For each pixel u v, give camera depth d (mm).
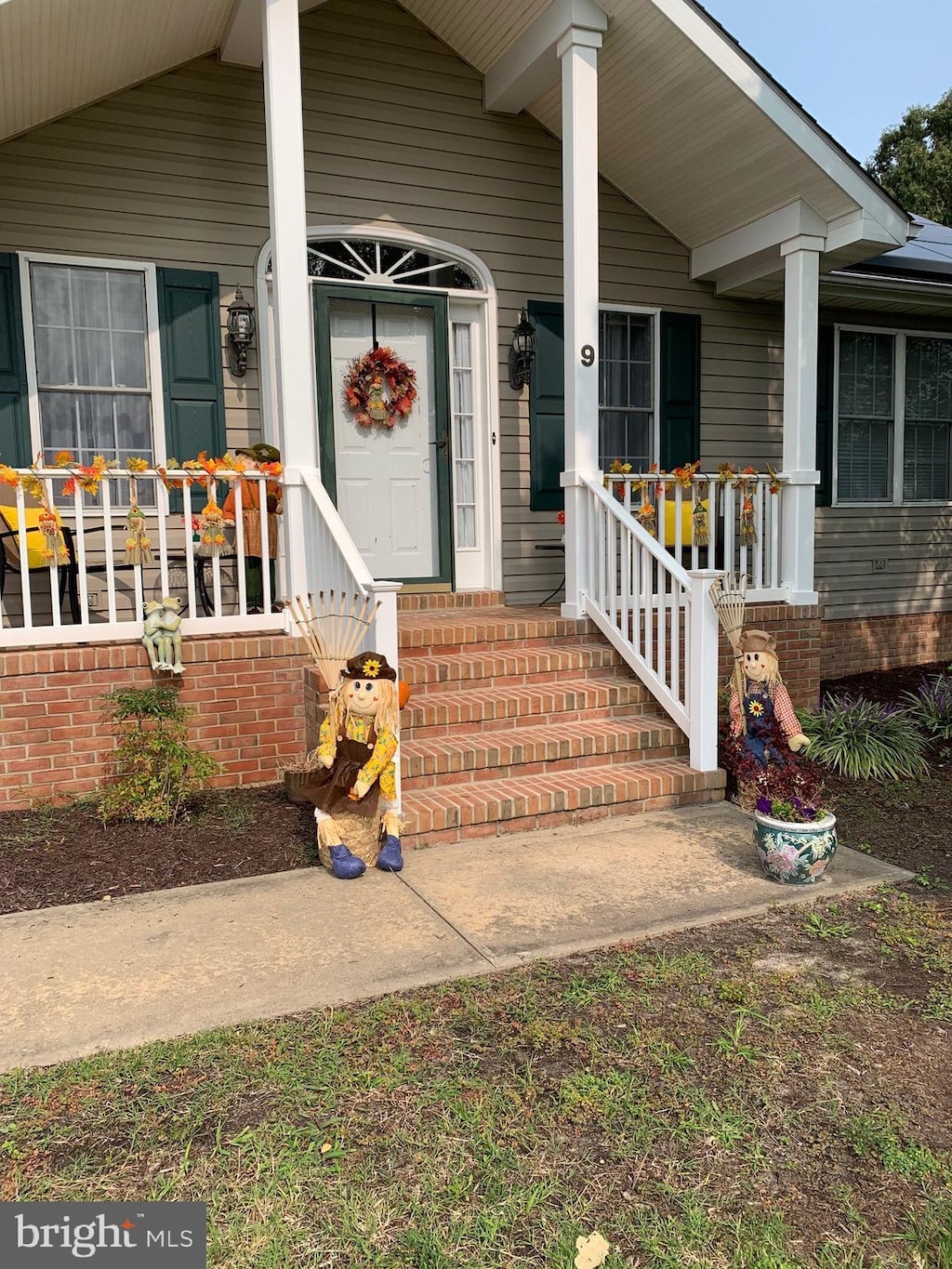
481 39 7031
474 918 3707
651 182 7699
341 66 6996
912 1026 2898
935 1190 2182
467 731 5359
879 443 9484
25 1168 2236
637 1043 2785
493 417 7684
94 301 6395
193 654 5250
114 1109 2463
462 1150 2309
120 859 4340
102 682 5086
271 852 4449
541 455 7809
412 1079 2600
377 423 7293
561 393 7867
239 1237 2016
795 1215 2104
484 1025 2883
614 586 6086
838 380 9180
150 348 6480
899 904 3842
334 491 7098
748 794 5070
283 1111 2459
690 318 8328
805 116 6465
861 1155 2307
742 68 6258
